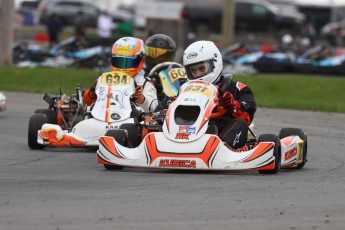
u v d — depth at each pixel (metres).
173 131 31.25
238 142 32.44
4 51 90.06
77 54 103.06
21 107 59.09
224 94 32.53
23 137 44.25
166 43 45.47
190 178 30.25
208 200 26.14
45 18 174.25
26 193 27.08
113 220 23.17
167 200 26.03
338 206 25.77
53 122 41.09
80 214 23.88
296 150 33.59
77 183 29.08
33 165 34.16
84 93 40.59
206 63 33.91
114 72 40.09
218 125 33.59
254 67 115.06
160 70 42.12
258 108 64.19
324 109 64.12
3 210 24.34
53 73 79.31
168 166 30.80
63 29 172.25
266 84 80.06
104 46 113.56
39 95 67.19
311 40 170.00
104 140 32.12
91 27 174.38
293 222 23.38
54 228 22.14
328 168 35.09
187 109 32.19
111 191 27.48
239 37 174.38
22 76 77.25
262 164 30.81
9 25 90.06
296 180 30.67
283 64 115.19
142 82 41.59
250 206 25.41
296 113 61.06
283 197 26.98
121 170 32.38
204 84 33.19
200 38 153.50
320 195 27.56
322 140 46.00
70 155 37.62
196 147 30.81
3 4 89.69
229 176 30.91
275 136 31.66
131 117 36.94
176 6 152.75
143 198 26.31
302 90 78.25
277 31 181.75
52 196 26.53
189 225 22.73
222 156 30.78
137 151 31.53
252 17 180.62
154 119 34.06
